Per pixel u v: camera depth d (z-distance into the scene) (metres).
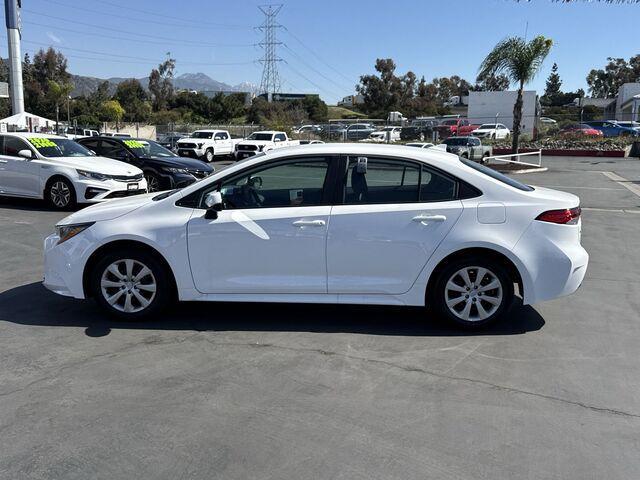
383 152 5.04
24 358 4.44
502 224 4.89
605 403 3.79
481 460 3.12
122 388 3.95
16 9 26.06
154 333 4.98
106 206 5.38
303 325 5.21
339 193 5.02
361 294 5.01
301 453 3.17
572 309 5.77
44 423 3.47
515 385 4.04
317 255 4.95
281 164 5.08
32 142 12.13
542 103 101.50
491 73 24.66
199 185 5.14
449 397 3.85
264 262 5.00
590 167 25.89
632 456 3.18
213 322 5.27
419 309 5.70
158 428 3.42
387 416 3.58
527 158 31.47
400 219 4.89
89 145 14.72
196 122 75.94
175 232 5.01
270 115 69.19
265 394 3.87
